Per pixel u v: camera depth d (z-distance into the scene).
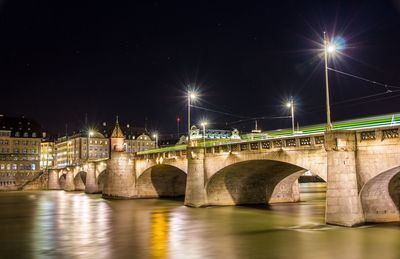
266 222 47.53
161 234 41.50
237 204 64.94
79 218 56.53
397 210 40.72
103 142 189.00
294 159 45.69
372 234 36.12
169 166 78.19
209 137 148.12
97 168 116.69
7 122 183.25
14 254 33.75
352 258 29.73
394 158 35.81
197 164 62.38
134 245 36.19
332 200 39.25
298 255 31.02
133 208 68.31
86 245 36.72
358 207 38.56
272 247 34.00
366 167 37.88
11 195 121.44
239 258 30.62
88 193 117.81
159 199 87.19
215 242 36.75
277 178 65.94
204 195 62.78
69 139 199.75
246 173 61.50
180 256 31.61
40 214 63.44
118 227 47.09
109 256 32.16
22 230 46.59
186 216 53.31
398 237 35.09
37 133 186.38
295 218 50.34
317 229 40.69
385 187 39.59
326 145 39.25
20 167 179.38
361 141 38.38
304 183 154.38
